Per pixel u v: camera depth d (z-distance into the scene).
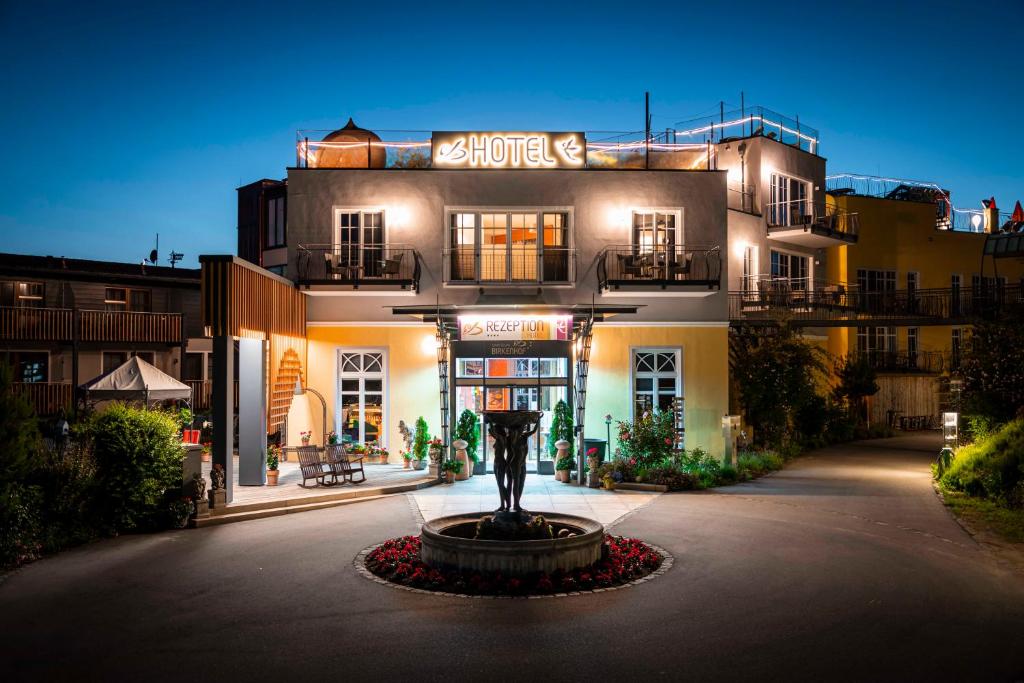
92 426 13.14
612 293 20.89
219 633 8.15
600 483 18.02
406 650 7.66
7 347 24.95
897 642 7.82
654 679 6.95
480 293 21.20
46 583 10.04
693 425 21.34
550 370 21.09
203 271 15.06
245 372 17.20
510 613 8.76
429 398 21.02
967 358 22.61
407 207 21.22
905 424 33.69
